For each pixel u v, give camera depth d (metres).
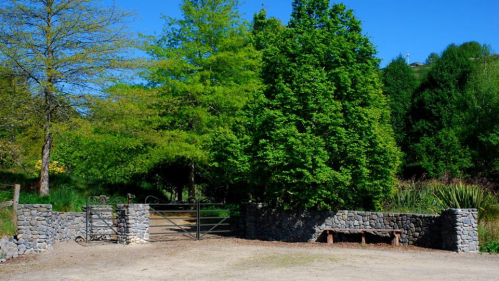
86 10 18.12
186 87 19.17
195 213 23.11
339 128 15.22
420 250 14.23
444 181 22.69
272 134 15.65
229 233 18.67
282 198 17.78
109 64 18.02
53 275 10.45
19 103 17.53
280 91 16.42
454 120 27.56
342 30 17.22
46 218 14.06
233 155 16.94
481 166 26.30
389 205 18.44
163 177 25.89
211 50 20.42
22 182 19.66
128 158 20.39
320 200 15.97
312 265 11.54
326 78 16.05
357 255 13.22
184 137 19.44
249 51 21.33
